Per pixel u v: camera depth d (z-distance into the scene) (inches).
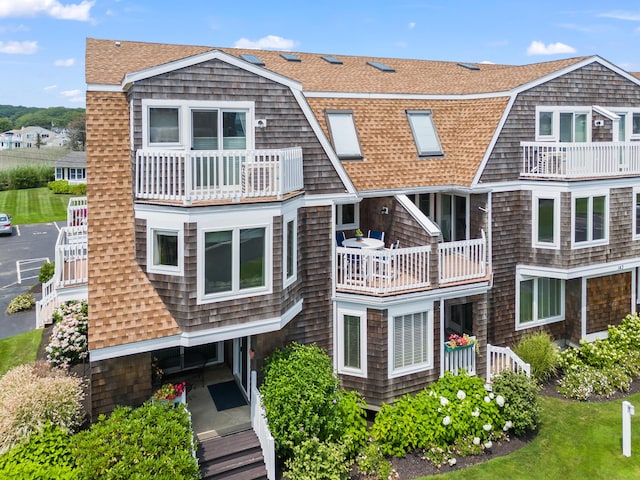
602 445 553.9
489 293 705.0
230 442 507.8
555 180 686.5
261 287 519.5
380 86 756.0
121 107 552.7
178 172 508.7
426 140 718.5
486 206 689.0
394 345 593.6
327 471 474.0
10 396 490.3
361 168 650.8
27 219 2114.9
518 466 519.5
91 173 528.1
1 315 986.1
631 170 740.0
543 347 687.1
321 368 539.8
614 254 734.5
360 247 636.7
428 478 499.8
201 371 654.5
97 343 470.3
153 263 504.7
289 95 575.5
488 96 730.2
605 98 778.2
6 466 424.2
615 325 798.5
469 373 647.8
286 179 532.1
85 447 433.1
